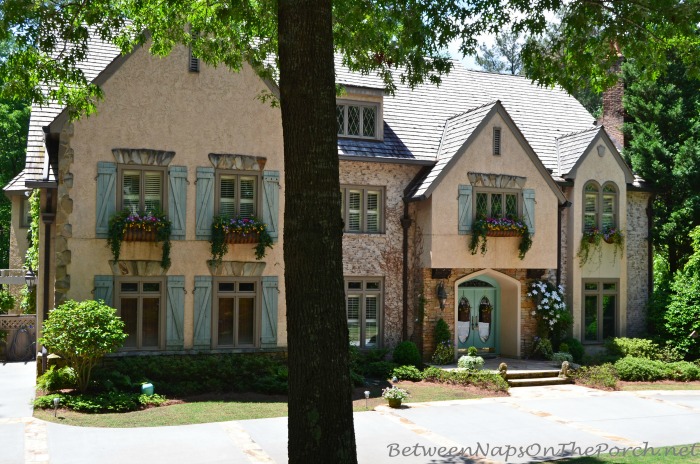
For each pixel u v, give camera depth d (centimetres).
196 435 1175
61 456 1034
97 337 1408
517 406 1485
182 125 1698
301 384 732
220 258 1703
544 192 2070
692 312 2112
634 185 2311
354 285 1970
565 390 1712
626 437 1215
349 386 747
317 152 743
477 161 1986
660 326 2211
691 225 2367
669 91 2377
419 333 1991
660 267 2783
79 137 1611
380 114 2031
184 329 1684
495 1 1176
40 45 1070
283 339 1769
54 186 1603
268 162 1772
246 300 1755
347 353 751
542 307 2064
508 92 2512
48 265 1700
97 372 1531
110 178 1631
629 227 2323
